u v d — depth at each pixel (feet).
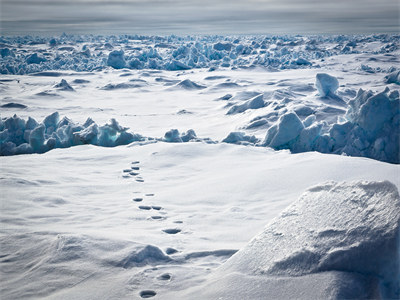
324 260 8.13
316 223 9.25
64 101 108.58
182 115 82.43
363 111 39.99
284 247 9.14
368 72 174.60
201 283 9.47
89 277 10.23
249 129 56.95
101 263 10.94
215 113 81.15
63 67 209.67
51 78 168.66
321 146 41.24
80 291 9.50
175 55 258.78
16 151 40.29
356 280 7.58
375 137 39.81
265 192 21.40
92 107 96.84
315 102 67.31
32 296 9.58
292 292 7.83
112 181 25.23
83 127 44.06
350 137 40.52
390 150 38.60
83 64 219.41
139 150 33.88
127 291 9.32
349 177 21.89
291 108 59.82
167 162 30.22
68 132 43.21
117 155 32.63
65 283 10.05
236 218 17.51
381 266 7.59
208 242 14.14
